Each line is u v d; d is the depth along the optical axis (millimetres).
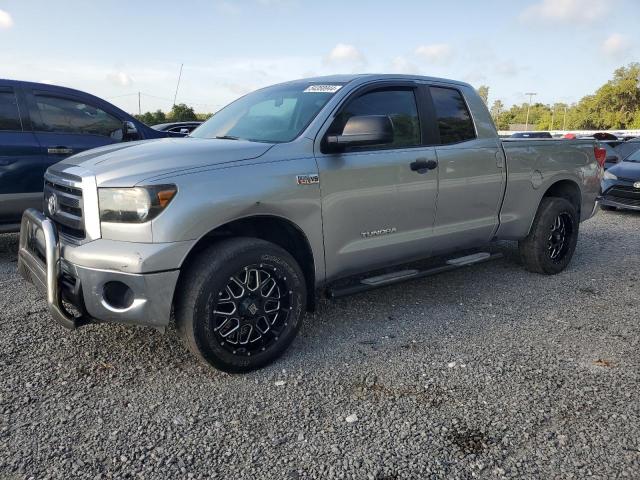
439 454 2588
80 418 2852
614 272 5809
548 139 5438
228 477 2420
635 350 3768
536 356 3650
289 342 3527
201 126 4637
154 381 3254
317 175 3576
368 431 2770
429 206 4316
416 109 4348
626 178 9961
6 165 5797
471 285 5223
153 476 2418
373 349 3748
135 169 3082
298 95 4168
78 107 6461
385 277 4180
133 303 2990
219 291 3137
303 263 3750
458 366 3494
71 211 3291
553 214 5363
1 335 3830
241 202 3213
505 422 2852
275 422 2844
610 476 2434
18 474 2410
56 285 3148
